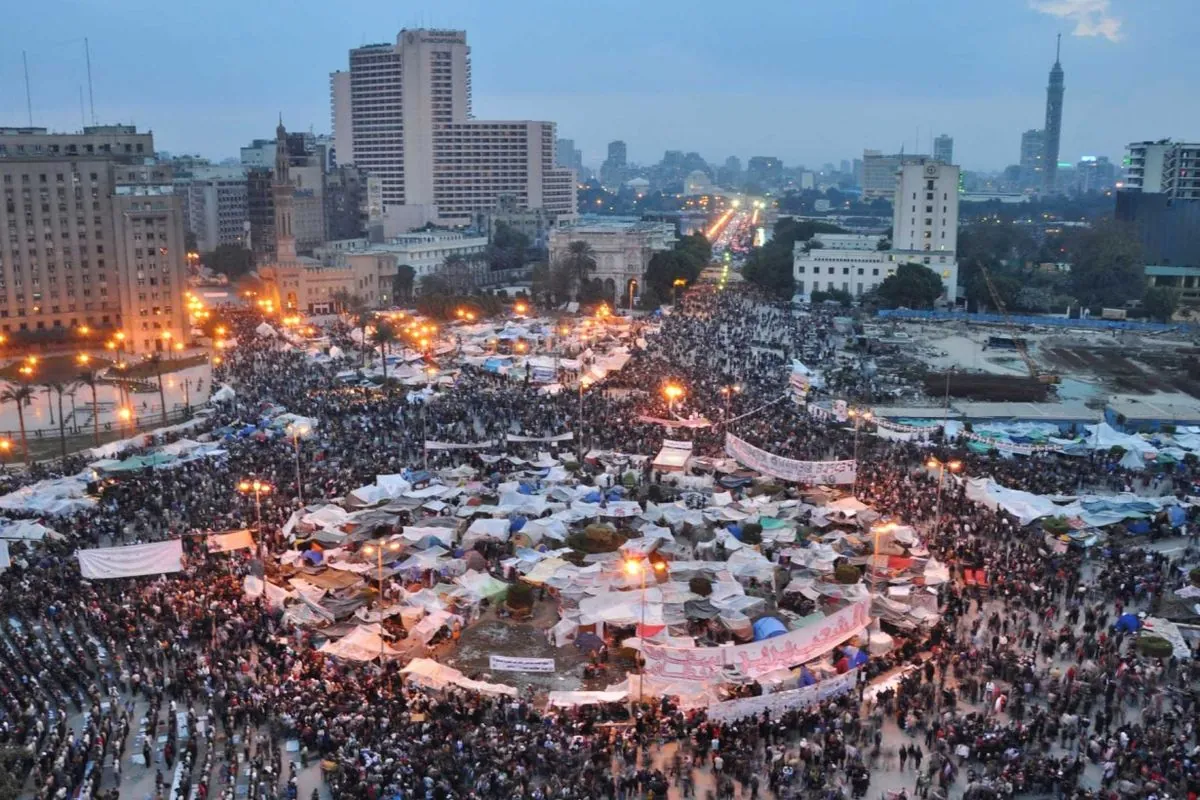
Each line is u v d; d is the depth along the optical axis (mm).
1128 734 60781
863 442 123375
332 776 57406
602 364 162500
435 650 76125
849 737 62500
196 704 66625
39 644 72562
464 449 117938
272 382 157625
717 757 59312
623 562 83750
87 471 110500
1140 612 79000
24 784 57281
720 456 115750
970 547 90125
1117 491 109250
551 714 64500
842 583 82938
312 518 93250
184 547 90062
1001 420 142125
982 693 67438
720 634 75375
